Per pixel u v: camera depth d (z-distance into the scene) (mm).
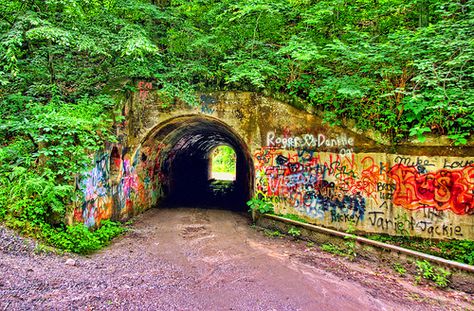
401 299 5586
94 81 10547
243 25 10359
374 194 8586
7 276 4340
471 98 6699
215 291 5332
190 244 8250
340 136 9047
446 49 7168
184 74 10023
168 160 15500
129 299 4535
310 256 7590
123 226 9594
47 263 5305
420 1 9008
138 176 11562
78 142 7469
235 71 9109
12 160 7168
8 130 7539
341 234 8133
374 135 8586
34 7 8047
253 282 5855
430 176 8023
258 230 9898
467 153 7684
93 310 3998
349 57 8117
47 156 6969
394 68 7852
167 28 11359
